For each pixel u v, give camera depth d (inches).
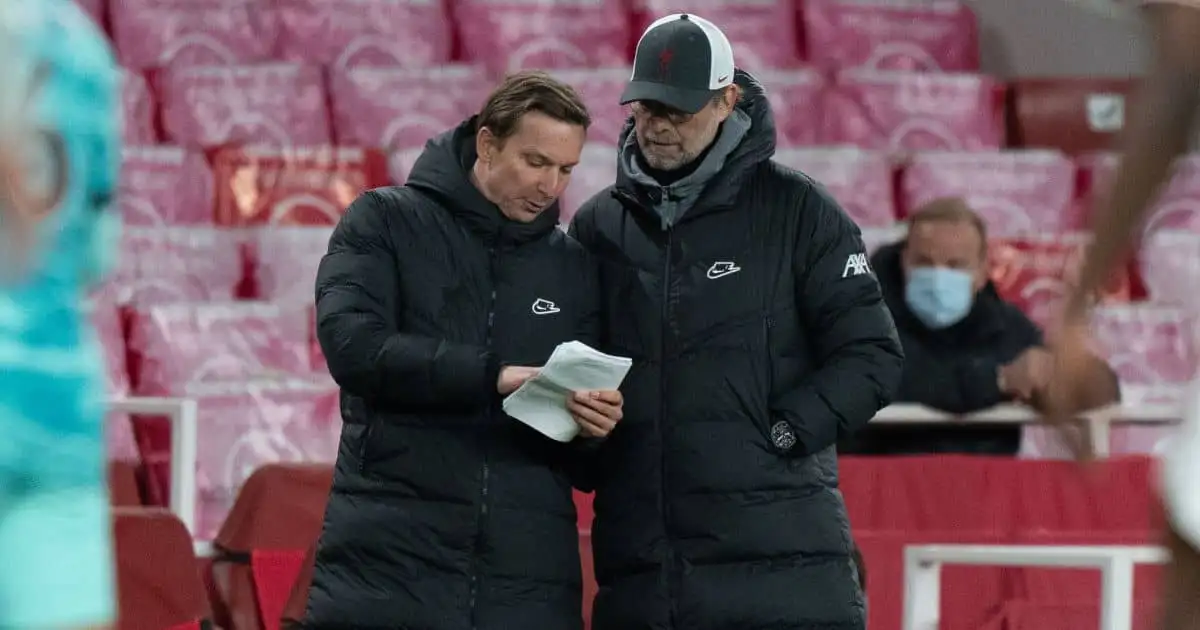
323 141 1057.5
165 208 951.6
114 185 184.7
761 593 452.8
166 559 565.9
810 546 455.8
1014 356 711.1
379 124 1056.8
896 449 725.9
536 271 457.4
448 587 440.5
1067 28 1214.3
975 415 695.7
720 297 463.8
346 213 460.8
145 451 749.3
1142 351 949.8
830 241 468.8
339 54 1123.9
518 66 1134.4
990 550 543.2
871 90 1122.7
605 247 477.7
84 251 182.1
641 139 471.8
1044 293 960.3
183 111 1042.1
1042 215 1074.1
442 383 433.7
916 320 711.7
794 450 456.8
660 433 461.1
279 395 776.9
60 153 177.5
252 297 900.0
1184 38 268.4
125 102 1023.6
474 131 465.7
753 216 470.6
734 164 467.5
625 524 462.6
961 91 1139.9
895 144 1119.6
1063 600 658.8
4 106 173.0
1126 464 677.3
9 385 173.2
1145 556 527.2
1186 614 273.0
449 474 442.3
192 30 1115.3
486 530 442.3
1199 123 269.4
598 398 430.6
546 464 453.7
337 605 441.4
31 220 175.6
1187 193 1053.2
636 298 466.9
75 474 177.0
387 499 444.5
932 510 665.6
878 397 460.4
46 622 172.6
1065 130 1151.6
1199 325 315.3
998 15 1249.4
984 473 669.9
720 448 456.4
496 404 446.6
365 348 436.1
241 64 1117.1
